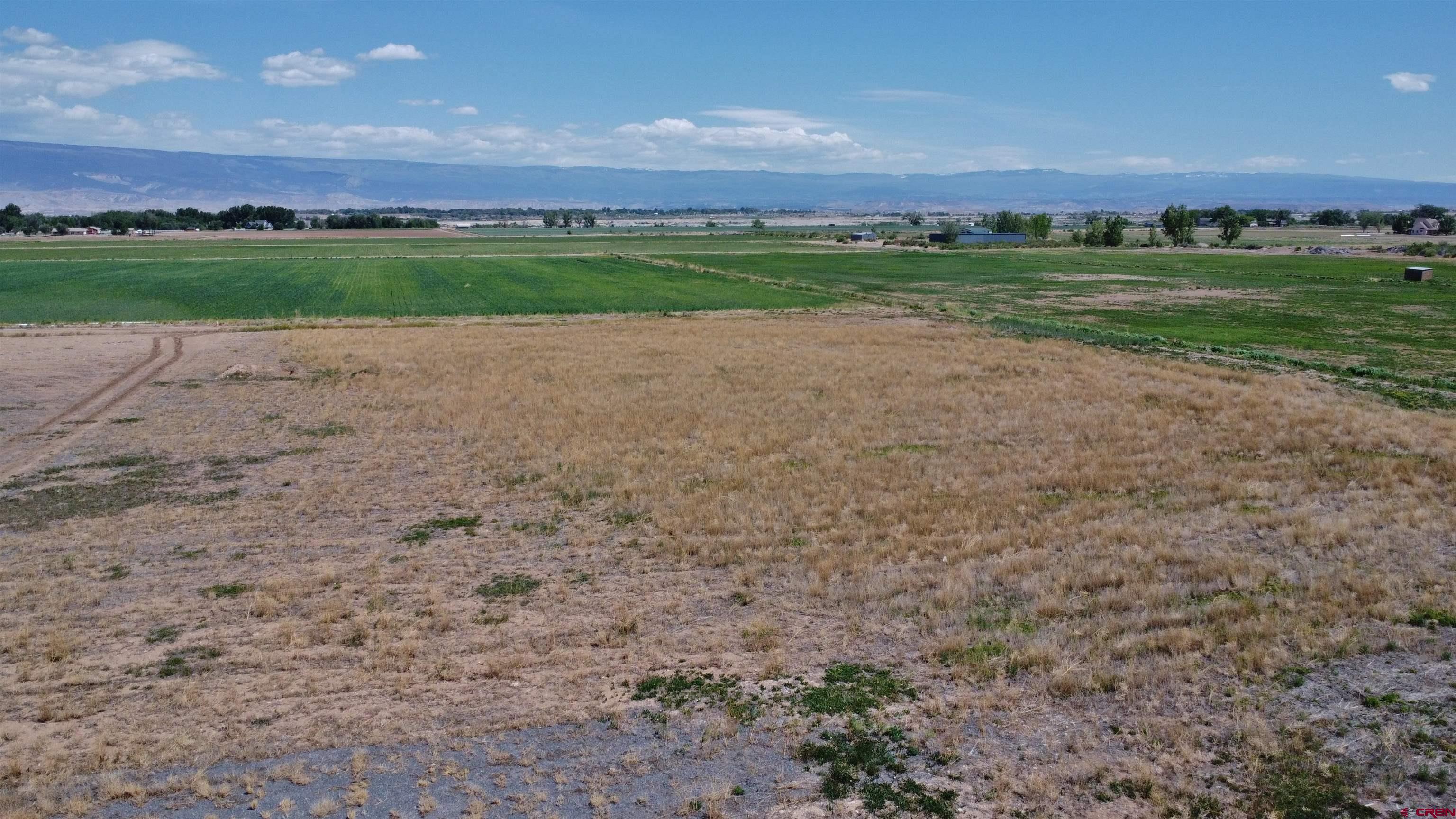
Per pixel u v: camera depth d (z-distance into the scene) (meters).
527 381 35.00
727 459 24.02
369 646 13.77
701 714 11.63
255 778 10.43
